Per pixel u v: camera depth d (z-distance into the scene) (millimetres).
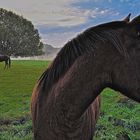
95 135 9625
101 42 3424
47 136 3896
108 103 15039
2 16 76312
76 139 3799
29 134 10102
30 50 76750
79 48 3535
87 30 3543
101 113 12727
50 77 3850
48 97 3873
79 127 3766
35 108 4219
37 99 4141
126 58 3322
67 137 3754
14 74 33438
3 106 17031
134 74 3316
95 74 3439
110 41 3383
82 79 3494
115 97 16859
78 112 3609
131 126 10430
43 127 3926
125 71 3334
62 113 3662
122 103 14453
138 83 3316
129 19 3455
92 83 3463
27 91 22984
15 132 10516
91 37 3479
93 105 4598
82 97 3533
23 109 15461
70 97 3576
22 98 19859
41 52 78438
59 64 3723
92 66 3445
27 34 76750
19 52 74812
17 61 58062
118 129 10148
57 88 3709
